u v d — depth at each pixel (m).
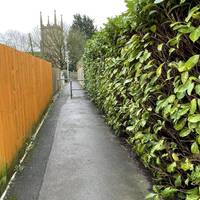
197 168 2.03
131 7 2.73
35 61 6.58
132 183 3.29
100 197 2.98
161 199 2.63
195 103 1.94
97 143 4.99
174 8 2.19
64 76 29.50
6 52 3.65
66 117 7.90
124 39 3.72
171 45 2.22
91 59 9.80
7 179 3.36
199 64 1.97
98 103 8.31
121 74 3.89
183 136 2.15
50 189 3.20
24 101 4.78
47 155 4.40
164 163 2.70
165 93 2.50
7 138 3.46
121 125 4.67
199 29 1.84
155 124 2.66
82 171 3.69
